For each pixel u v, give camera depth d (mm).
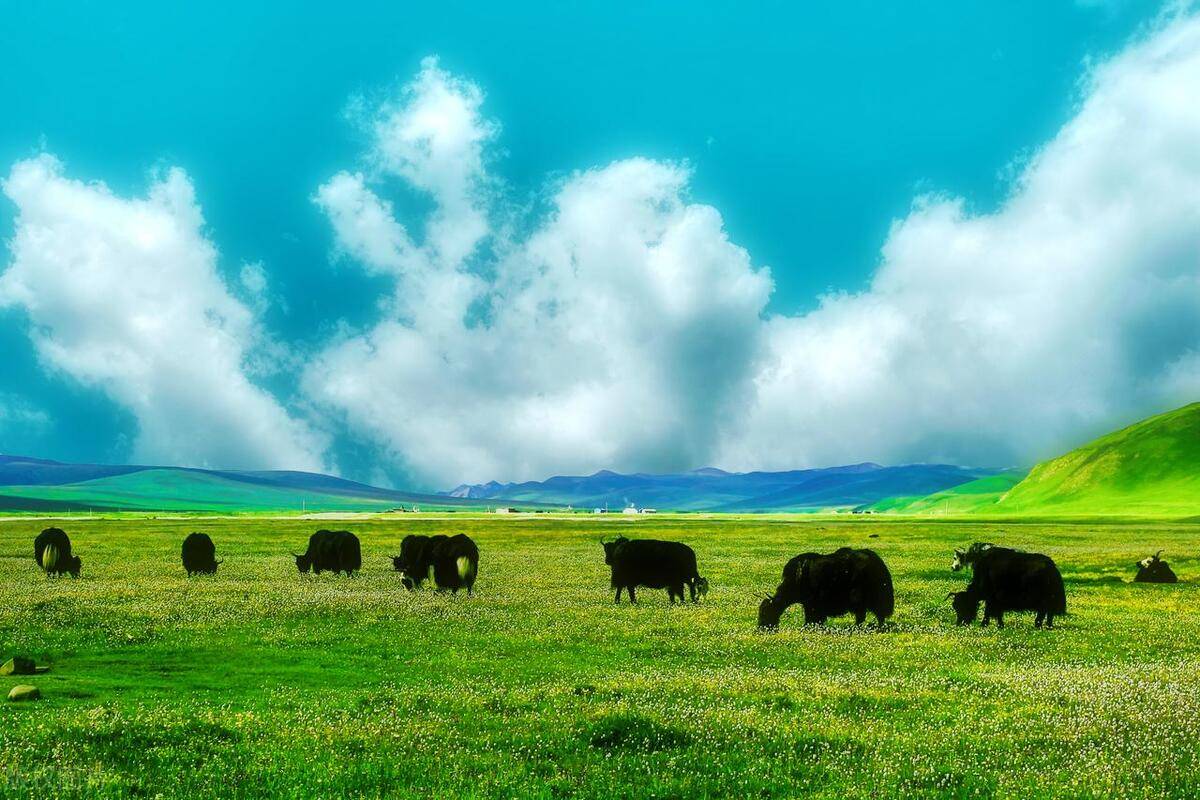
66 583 39281
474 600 32688
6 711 14047
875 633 24297
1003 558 26719
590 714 13570
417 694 15398
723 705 14336
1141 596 36719
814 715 13680
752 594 35562
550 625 25719
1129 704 13906
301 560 48156
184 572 46781
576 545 81125
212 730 12648
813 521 177125
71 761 10898
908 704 14711
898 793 10117
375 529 118312
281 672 18625
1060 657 20344
